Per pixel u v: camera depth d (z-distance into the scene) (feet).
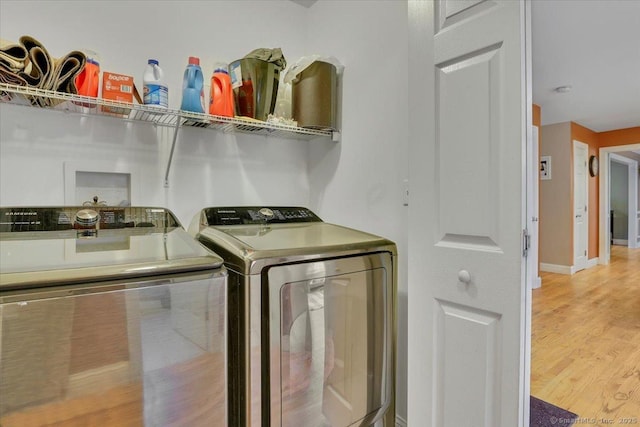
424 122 4.19
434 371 4.14
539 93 12.34
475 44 3.70
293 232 4.86
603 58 9.61
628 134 17.87
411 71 4.34
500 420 3.55
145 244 3.64
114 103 4.32
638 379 7.07
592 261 18.71
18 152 4.41
